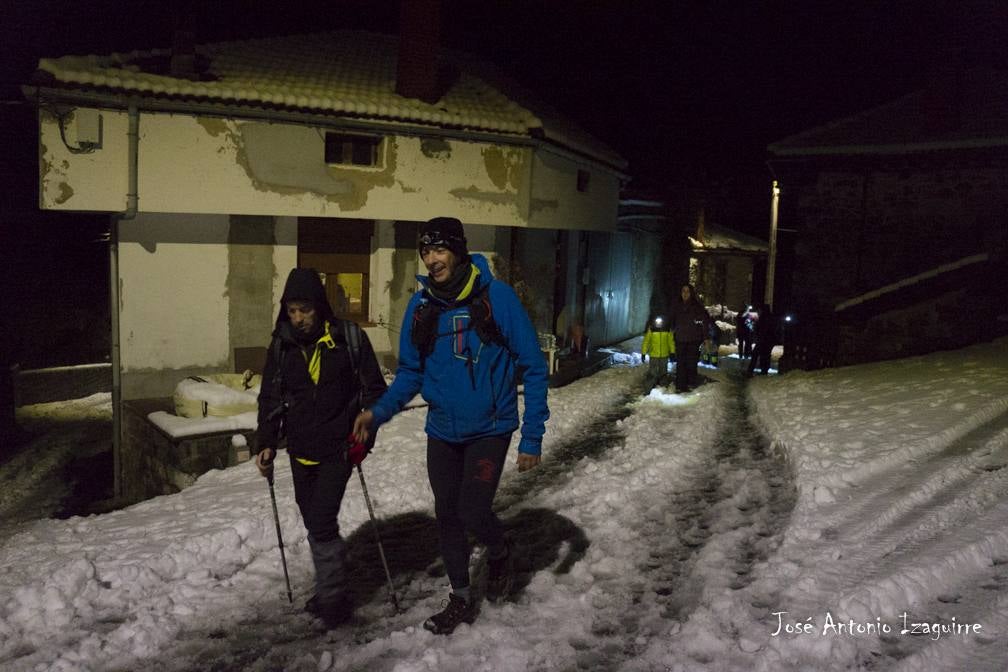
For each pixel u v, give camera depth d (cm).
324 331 434
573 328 1978
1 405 1650
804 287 2025
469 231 1661
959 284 1559
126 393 1320
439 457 418
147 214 1313
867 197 1939
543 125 1585
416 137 1484
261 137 1338
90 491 1327
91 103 1205
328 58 1644
